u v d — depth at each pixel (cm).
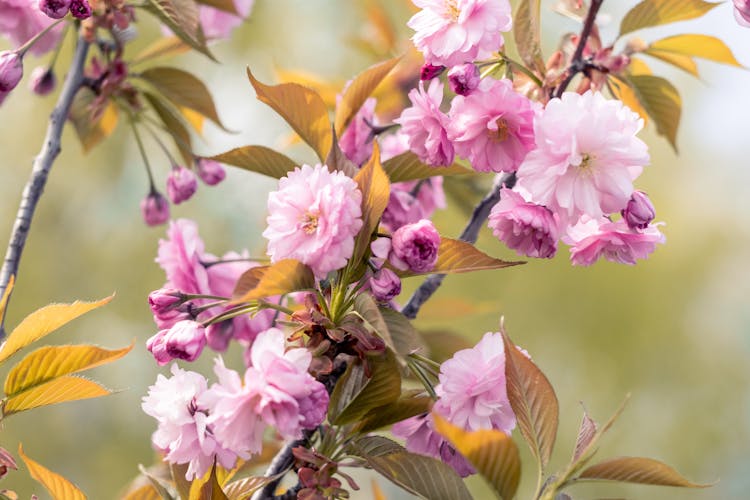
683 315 390
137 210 395
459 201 171
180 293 144
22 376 140
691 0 152
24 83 358
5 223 384
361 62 353
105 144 384
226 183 392
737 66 156
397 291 139
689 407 405
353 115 150
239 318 152
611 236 143
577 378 387
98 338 390
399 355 135
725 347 406
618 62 151
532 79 147
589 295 370
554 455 378
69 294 386
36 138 383
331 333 140
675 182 416
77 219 391
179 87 163
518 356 137
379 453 142
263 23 375
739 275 414
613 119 139
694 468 409
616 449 398
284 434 135
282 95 144
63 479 141
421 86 143
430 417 143
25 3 158
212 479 140
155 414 141
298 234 137
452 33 142
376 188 138
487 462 132
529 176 139
